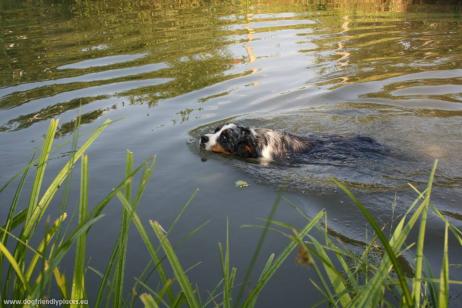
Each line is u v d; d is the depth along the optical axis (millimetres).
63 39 13695
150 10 18922
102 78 9867
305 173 5852
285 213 4730
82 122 7438
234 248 4105
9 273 2154
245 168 6012
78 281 1950
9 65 11172
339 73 10000
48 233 2139
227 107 8250
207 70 10359
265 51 11898
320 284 3541
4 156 6242
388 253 1779
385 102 8266
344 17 16109
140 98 8641
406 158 6156
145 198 5125
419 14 16000
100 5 20562
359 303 1897
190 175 5730
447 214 4578
